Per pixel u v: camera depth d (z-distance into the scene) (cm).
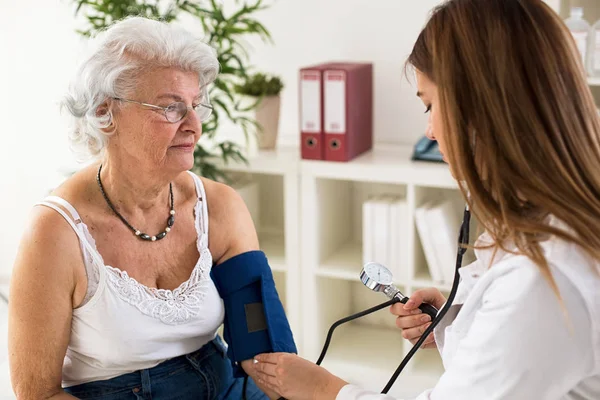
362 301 333
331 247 312
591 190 111
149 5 272
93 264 151
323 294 308
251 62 326
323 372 144
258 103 292
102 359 155
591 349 108
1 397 200
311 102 280
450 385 117
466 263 279
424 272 295
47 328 147
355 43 308
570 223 108
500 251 122
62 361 151
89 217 155
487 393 112
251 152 303
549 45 110
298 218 294
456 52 114
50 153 378
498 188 112
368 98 296
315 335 306
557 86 110
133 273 157
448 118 115
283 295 347
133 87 149
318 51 315
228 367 176
